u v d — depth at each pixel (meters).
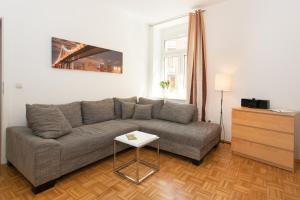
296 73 2.71
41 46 2.69
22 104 2.55
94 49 3.41
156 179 2.15
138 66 4.47
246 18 3.16
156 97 4.81
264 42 2.99
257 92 3.11
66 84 3.05
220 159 2.75
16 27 2.43
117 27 3.86
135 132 2.58
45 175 1.85
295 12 2.69
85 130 2.60
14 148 2.17
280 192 1.92
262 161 2.64
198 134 2.61
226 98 3.48
